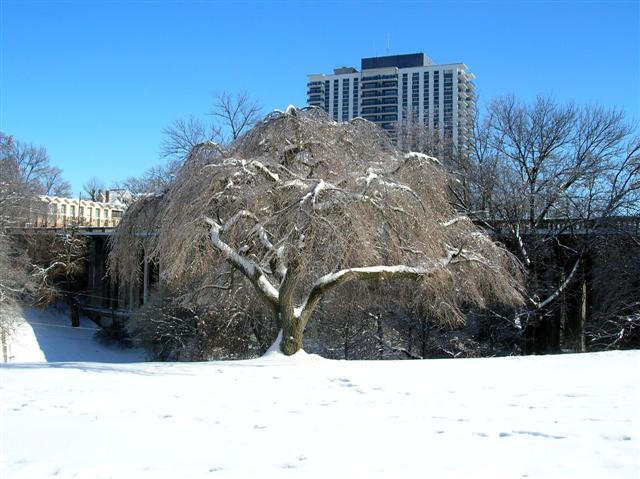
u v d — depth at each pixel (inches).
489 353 1251.8
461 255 746.2
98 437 291.6
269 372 543.2
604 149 1230.9
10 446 275.4
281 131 695.1
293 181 633.6
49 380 495.2
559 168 1243.8
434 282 711.7
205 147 703.1
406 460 240.8
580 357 658.8
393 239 648.4
